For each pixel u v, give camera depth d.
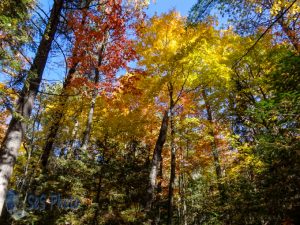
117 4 11.64
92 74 13.17
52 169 11.90
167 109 14.12
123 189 12.95
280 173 6.91
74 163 10.46
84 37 10.81
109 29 12.09
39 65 6.94
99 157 12.70
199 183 19.38
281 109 5.68
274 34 11.43
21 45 6.11
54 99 13.16
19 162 15.08
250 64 12.58
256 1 8.04
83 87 11.72
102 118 15.09
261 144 6.88
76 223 9.61
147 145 18.41
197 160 18.22
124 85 11.86
